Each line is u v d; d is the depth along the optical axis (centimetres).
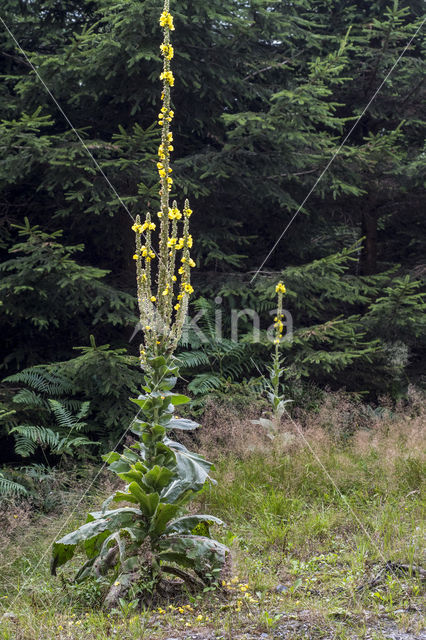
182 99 806
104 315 801
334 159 841
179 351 848
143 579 346
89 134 833
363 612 311
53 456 748
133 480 352
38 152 676
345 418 668
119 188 764
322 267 795
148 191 704
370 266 1032
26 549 443
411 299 849
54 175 698
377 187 948
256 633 296
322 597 336
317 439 592
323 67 764
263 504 478
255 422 605
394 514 448
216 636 294
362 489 516
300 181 872
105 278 823
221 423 625
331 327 796
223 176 775
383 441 598
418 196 1002
